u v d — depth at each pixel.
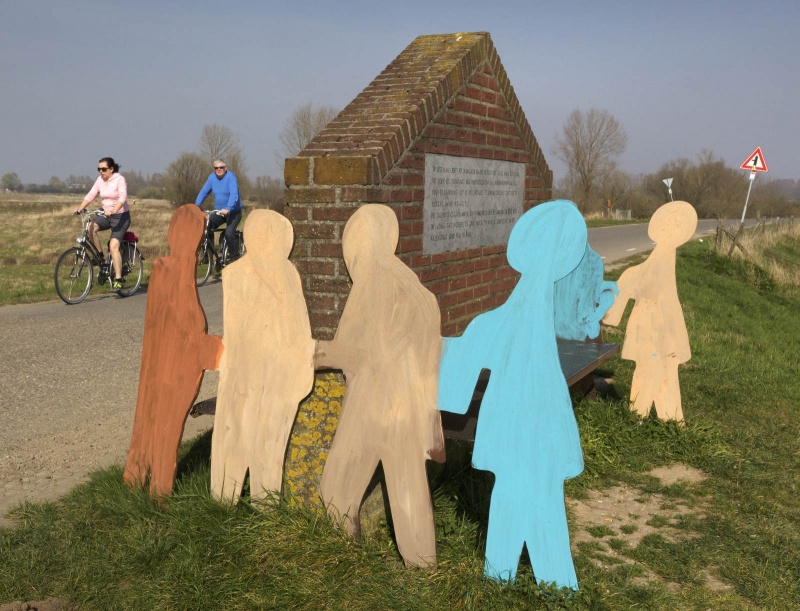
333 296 3.91
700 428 5.31
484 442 3.09
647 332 5.43
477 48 5.14
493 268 5.74
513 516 3.04
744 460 4.92
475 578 3.02
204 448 4.48
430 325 3.16
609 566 3.46
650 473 4.77
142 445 3.72
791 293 16.48
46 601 2.87
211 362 3.54
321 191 3.89
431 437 3.15
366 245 3.24
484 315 3.12
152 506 3.56
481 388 4.02
